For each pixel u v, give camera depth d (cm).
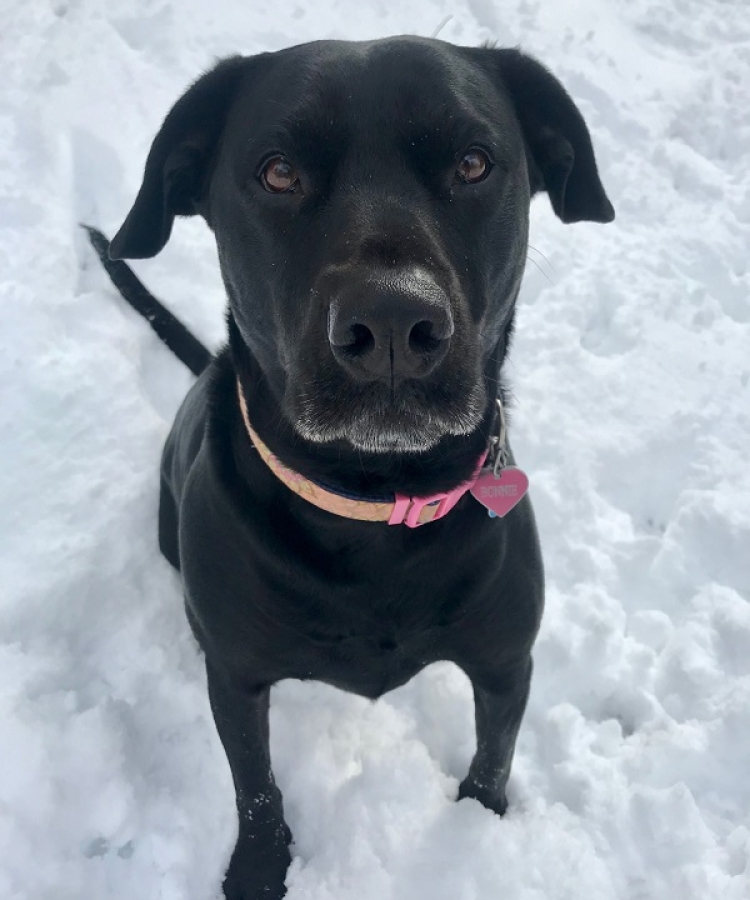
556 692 61
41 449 68
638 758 57
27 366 73
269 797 50
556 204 48
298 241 36
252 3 107
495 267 39
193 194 45
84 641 60
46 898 49
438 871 50
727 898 50
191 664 60
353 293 31
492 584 43
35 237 83
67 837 51
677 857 52
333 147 35
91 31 101
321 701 59
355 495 40
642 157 100
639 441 75
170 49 101
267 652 44
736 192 97
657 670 62
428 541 41
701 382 79
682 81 109
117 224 86
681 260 90
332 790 54
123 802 52
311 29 106
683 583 67
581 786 55
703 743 57
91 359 73
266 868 50
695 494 71
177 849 51
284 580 42
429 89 35
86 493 66
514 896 50
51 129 91
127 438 69
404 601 43
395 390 33
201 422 50
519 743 59
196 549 44
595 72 108
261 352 40
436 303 31
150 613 62
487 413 41
